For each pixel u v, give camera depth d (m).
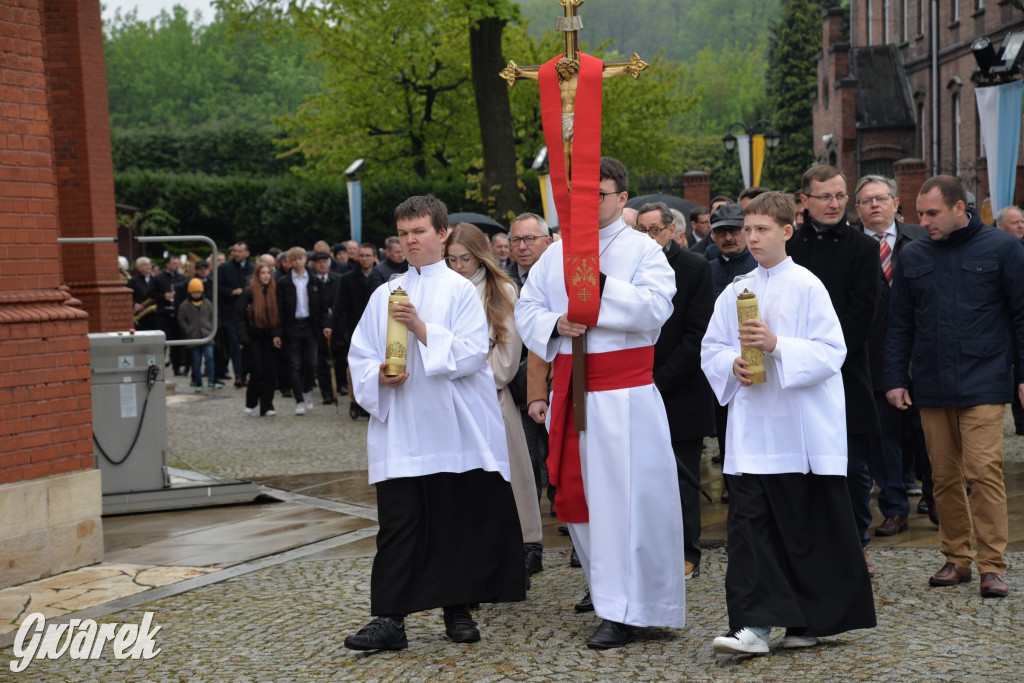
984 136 10.09
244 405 14.80
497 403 4.88
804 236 5.55
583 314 4.51
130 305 13.93
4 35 6.05
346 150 35.47
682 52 87.25
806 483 4.38
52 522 6.16
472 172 34.72
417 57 31.92
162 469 8.13
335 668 4.38
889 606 4.93
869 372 5.54
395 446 4.62
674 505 4.62
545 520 7.16
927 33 32.84
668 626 4.57
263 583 5.83
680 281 5.62
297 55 82.56
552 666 4.26
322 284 13.90
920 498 7.35
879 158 34.81
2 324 5.95
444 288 4.82
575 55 4.60
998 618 4.68
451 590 4.62
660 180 49.47
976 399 5.09
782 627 4.36
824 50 38.28
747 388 4.45
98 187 13.60
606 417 4.57
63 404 6.29
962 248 5.24
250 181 34.09
